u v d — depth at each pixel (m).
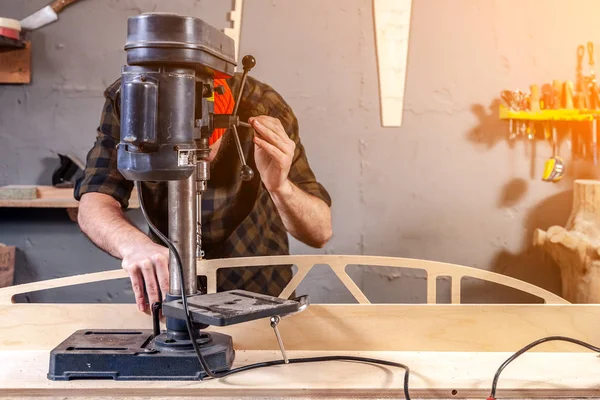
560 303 1.12
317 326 1.07
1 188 2.41
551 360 1.02
